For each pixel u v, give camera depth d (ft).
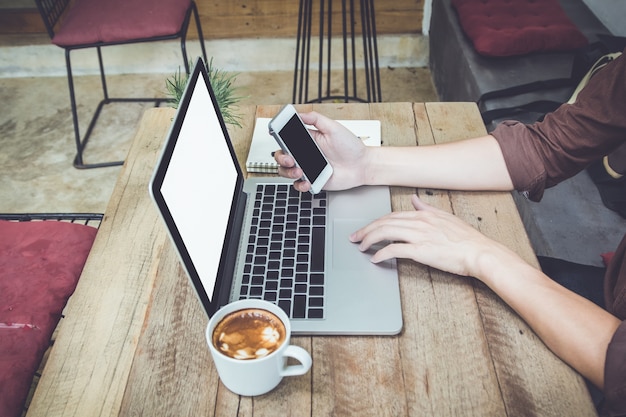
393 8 9.85
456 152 3.83
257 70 10.44
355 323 2.97
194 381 2.80
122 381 2.82
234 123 4.29
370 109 4.56
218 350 2.59
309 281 3.18
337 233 3.48
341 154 3.73
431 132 4.33
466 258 3.19
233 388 2.70
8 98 9.94
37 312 4.16
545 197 5.85
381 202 3.71
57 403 2.75
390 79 10.09
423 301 3.13
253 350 2.60
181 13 7.55
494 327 3.01
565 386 2.76
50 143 9.02
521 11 8.05
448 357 2.87
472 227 3.37
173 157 2.63
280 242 3.42
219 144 3.36
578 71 6.79
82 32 7.31
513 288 3.03
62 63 10.32
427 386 2.75
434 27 9.52
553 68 7.41
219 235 3.14
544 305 2.93
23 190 8.20
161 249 3.47
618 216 5.65
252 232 3.49
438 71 9.45
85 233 4.80
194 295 3.19
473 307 3.10
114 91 9.98
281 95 9.79
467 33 7.83
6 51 10.15
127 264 3.39
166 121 4.49
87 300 3.20
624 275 3.38
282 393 2.74
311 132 3.82
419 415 2.65
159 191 2.41
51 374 2.86
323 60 10.30
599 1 8.79
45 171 8.51
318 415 2.65
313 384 2.77
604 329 2.82
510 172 3.77
